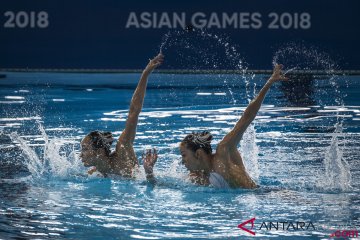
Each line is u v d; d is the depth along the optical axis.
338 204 7.17
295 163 9.92
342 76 25.61
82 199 7.41
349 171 9.14
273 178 8.75
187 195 7.62
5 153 10.80
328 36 26.58
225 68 26.67
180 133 13.05
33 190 7.94
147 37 27.05
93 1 27.08
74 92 21.17
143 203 7.18
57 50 27.08
